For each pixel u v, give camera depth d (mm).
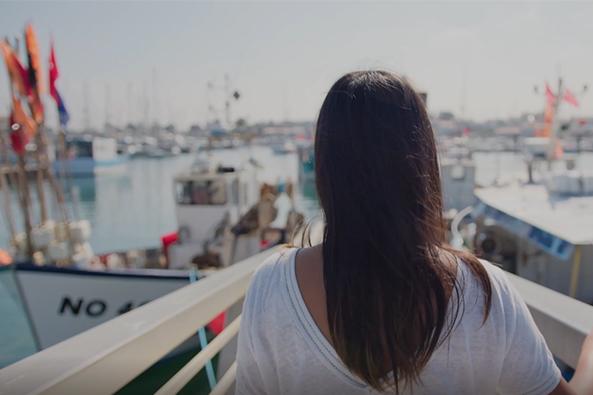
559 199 7164
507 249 7402
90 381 1012
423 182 871
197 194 13031
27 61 9664
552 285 6039
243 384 956
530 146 13930
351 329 833
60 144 11086
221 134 15133
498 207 6770
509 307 870
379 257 835
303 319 887
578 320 1321
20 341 8922
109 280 6953
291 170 55031
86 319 7047
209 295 1626
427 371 858
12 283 7230
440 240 903
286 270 925
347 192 867
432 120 931
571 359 1277
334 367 876
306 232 1096
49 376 951
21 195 9906
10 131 9805
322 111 925
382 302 829
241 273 2039
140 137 94250
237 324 1895
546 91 11055
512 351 869
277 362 908
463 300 849
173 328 1364
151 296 6992
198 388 2777
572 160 10289
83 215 33844
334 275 855
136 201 39906
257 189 16734
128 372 1144
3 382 918
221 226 12820
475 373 860
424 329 829
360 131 868
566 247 4977
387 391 870
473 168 18297
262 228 12875
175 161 74500
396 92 893
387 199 849
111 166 55906
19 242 10039
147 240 27312
